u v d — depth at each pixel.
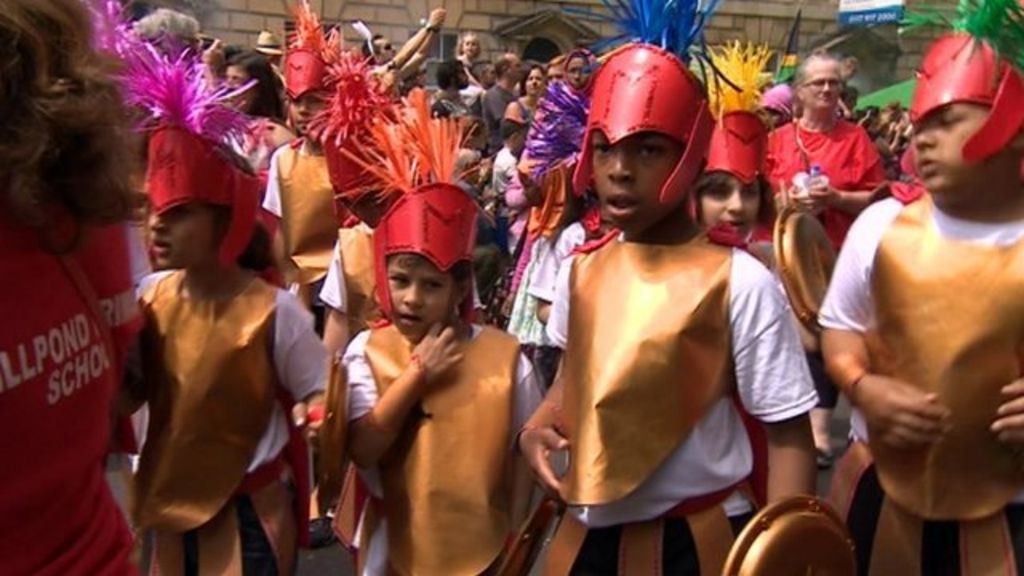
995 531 2.53
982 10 2.40
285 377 3.12
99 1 1.60
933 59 2.49
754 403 2.42
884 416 2.53
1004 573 2.51
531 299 5.36
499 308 6.58
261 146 5.20
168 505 3.05
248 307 3.07
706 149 2.48
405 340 3.18
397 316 3.13
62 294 1.48
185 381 3.04
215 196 2.98
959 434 2.48
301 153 5.42
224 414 3.05
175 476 3.05
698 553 2.45
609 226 2.98
